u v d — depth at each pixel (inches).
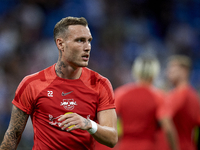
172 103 683.4
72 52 375.6
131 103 650.8
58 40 389.4
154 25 1955.0
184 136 682.2
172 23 2000.5
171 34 1959.9
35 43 1520.7
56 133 378.9
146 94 649.0
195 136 726.5
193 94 697.6
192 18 2050.9
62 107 380.2
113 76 1601.9
